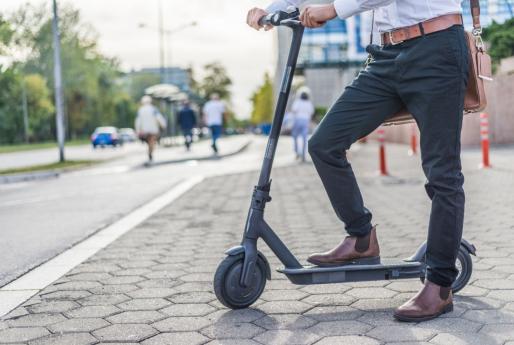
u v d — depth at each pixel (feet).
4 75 217.56
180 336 8.91
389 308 9.95
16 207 26.89
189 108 81.30
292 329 9.04
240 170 44.93
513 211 20.03
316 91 172.24
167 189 32.27
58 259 14.97
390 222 19.30
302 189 30.40
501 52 59.72
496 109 55.11
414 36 8.98
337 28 129.80
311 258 10.24
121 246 16.49
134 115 334.24
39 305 10.84
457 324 8.98
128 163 59.67
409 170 38.34
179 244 16.61
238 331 9.04
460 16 9.09
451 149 9.10
